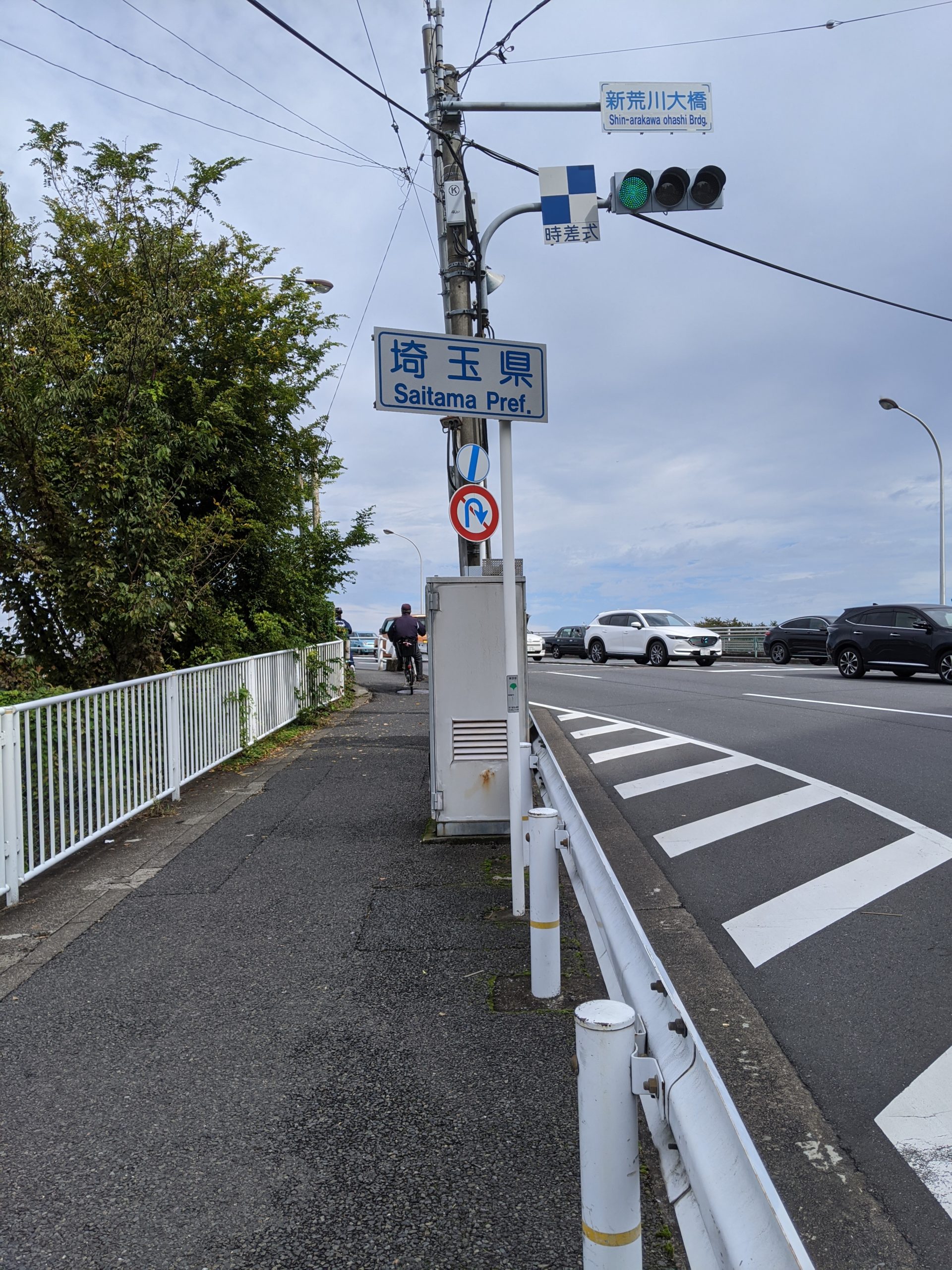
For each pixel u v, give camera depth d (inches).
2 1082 132.2
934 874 220.5
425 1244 96.7
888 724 468.8
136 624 376.5
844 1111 121.9
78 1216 102.0
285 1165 111.1
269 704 467.2
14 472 361.4
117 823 267.6
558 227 346.9
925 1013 149.6
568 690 753.0
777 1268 49.1
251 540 548.4
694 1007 154.6
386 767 395.9
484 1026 148.3
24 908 211.0
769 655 1169.4
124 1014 154.5
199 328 524.7
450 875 236.1
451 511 334.0
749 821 281.3
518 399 201.0
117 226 497.7
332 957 179.5
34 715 224.5
